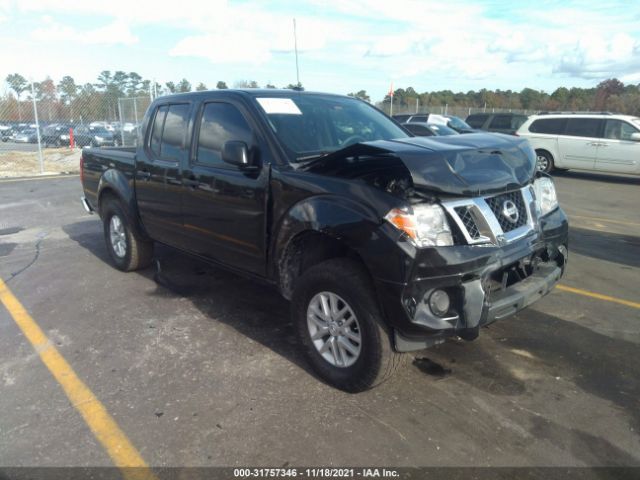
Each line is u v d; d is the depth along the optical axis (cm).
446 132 1510
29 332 414
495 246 292
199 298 481
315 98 431
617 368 350
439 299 277
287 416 297
